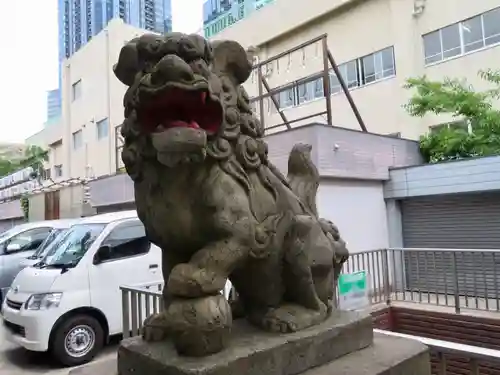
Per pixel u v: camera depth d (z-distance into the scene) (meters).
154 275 5.26
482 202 6.59
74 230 5.52
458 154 8.12
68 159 17.97
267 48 13.41
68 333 4.67
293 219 1.81
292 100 12.62
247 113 1.78
